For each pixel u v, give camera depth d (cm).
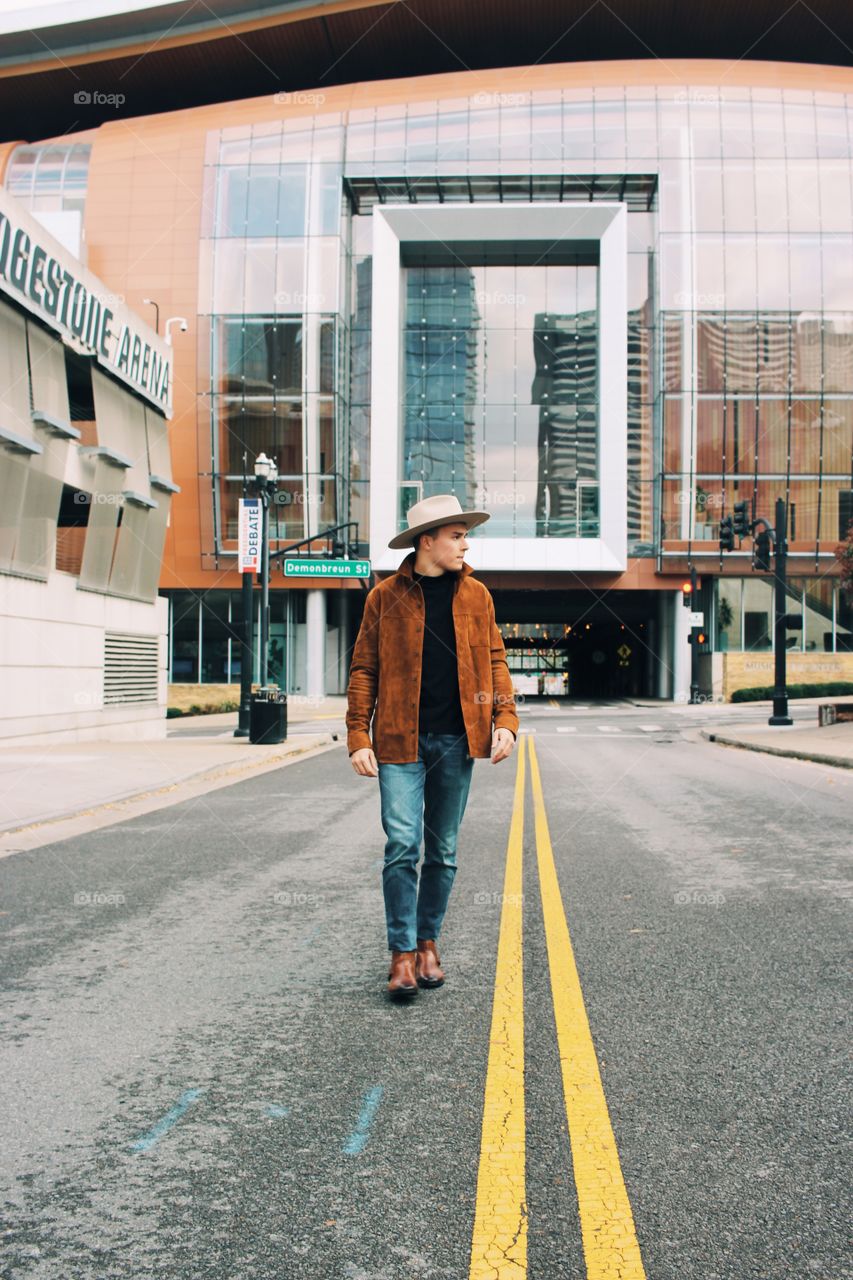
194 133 5169
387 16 5228
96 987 434
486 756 423
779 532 2788
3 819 941
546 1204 245
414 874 421
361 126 5059
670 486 4959
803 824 946
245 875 701
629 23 5328
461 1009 399
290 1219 240
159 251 5088
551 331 5194
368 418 5166
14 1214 244
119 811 1079
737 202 4925
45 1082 328
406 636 424
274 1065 340
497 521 5088
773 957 473
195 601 5169
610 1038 363
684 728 3081
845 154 4950
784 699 2780
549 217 5006
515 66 5622
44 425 1891
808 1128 288
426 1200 248
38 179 5319
